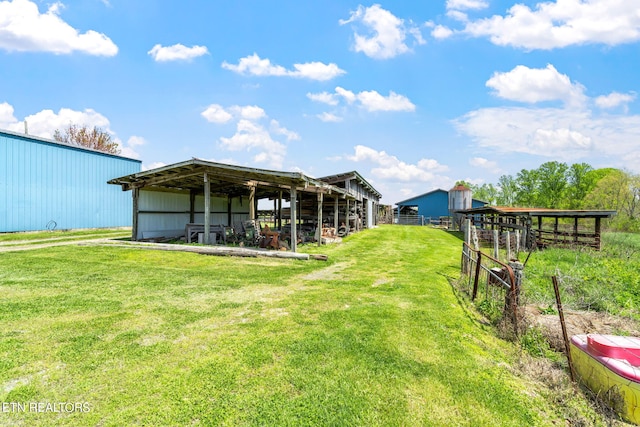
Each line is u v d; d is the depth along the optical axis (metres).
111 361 3.12
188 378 2.85
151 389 2.68
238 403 2.54
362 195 25.94
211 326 4.09
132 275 6.88
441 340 3.89
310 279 7.06
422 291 6.11
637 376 2.90
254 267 8.16
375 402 2.64
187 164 10.84
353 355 3.39
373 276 7.55
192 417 2.36
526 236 14.36
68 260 8.28
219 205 17.61
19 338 3.56
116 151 40.97
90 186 18.89
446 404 2.68
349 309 4.91
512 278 4.47
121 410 2.41
